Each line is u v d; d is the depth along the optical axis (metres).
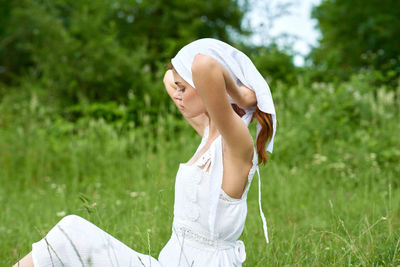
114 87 9.59
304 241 2.66
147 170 5.54
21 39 11.13
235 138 1.57
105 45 9.71
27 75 10.50
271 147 1.79
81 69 9.48
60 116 8.72
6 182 5.88
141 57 10.39
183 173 1.74
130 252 1.73
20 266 1.60
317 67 11.18
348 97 7.38
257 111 1.73
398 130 6.56
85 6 10.50
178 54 1.73
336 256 2.37
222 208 1.69
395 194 4.33
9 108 8.62
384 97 7.57
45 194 5.03
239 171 1.66
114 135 6.85
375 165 5.34
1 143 6.80
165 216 3.21
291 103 7.69
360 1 13.26
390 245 2.45
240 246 1.87
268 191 4.73
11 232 3.48
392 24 12.30
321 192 4.66
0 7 11.50
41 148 6.73
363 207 3.73
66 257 1.60
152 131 8.45
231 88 1.55
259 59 10.98
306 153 6.10
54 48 9.54
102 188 5.30
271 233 2.72
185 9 12.90
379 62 12.37
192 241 1.72
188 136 6.86
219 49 1.63
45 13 10.18
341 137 6.58
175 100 2.11
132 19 13.20
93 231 1.66
